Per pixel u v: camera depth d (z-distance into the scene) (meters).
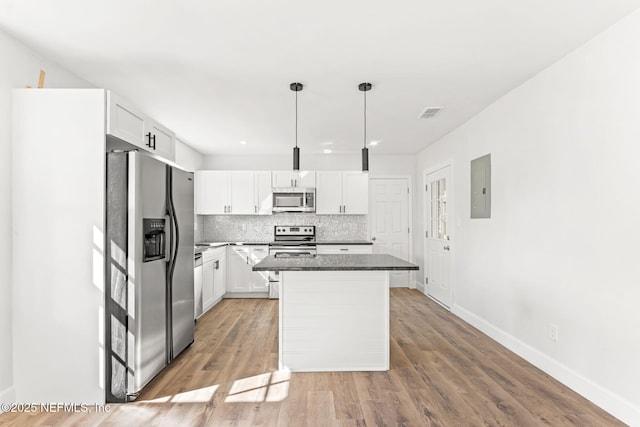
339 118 4.20
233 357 3.20
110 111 2.38
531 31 2.32
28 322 2.31
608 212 2.28
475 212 4.05
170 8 2.05
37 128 2.32
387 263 2.94
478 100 3.61
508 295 3.39
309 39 2.43
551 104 2.81
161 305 2.76
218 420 2.17
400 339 3.66
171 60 2.72
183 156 5.46
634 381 2.10
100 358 2.34
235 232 6.35
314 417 2.20
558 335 2.72
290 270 2.66
